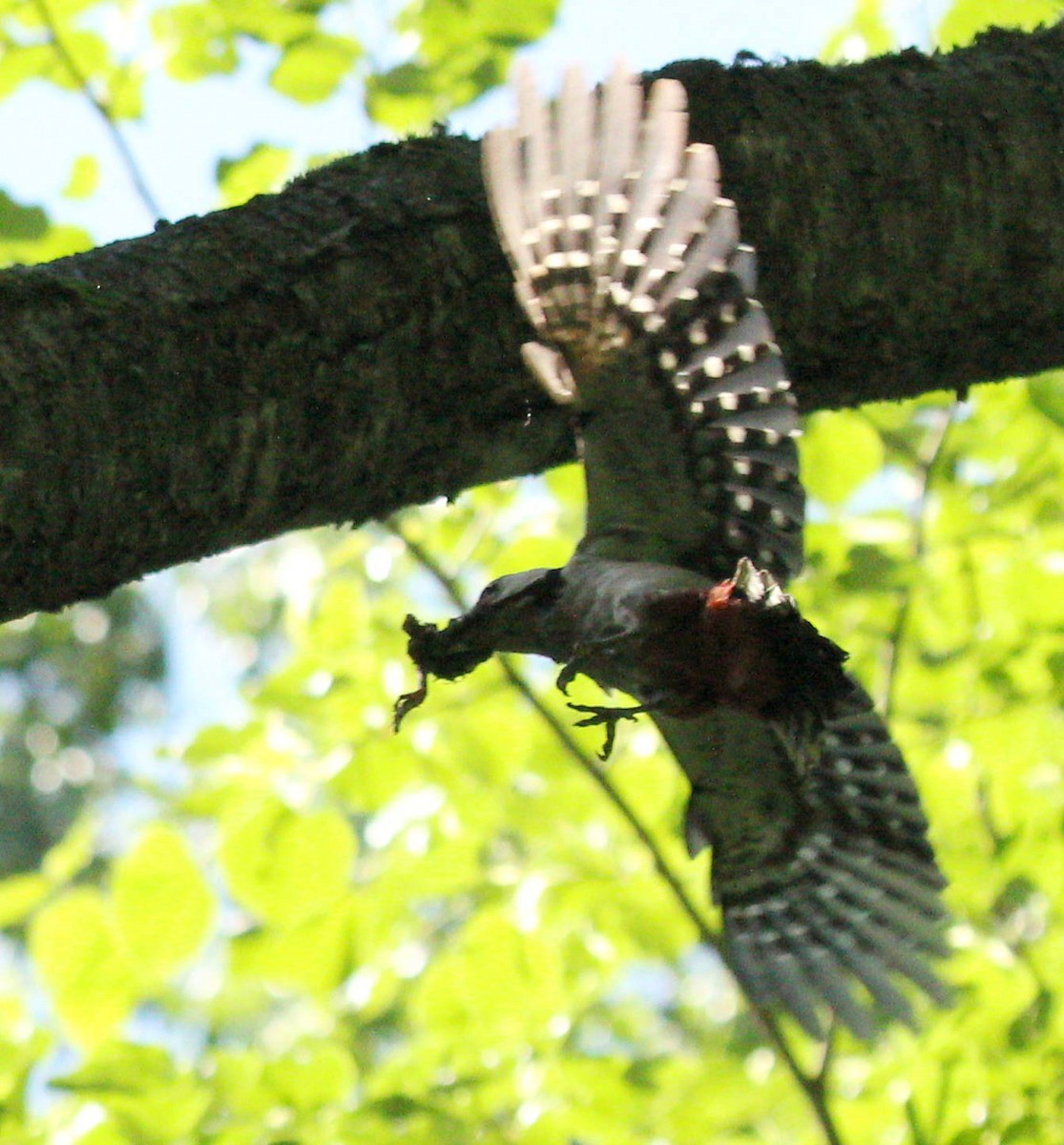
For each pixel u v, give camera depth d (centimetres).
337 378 732
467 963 1099
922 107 847
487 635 754
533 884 1132
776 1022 1129
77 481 680
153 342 697
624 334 705
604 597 715
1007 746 1201
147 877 1005
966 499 1230
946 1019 1122
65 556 690
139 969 1005
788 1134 1230
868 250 825
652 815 1234
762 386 691
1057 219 846
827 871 894
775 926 902
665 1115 1138
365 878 1138
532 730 1235
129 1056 1008
